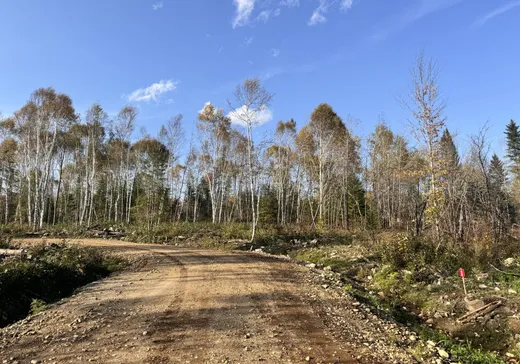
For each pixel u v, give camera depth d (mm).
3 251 15641
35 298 9805
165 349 5777
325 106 37094
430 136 19141
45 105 34812
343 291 10523
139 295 9531
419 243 14039
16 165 46344
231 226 29406
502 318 8516
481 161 20109
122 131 42094
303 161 42000
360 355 5723
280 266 14750
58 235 29234
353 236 24234
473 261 12430
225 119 38781
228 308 8297
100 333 6543
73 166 50969
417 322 9266
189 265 14602
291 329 6926
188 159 48281
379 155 38156
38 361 5262
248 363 5277
